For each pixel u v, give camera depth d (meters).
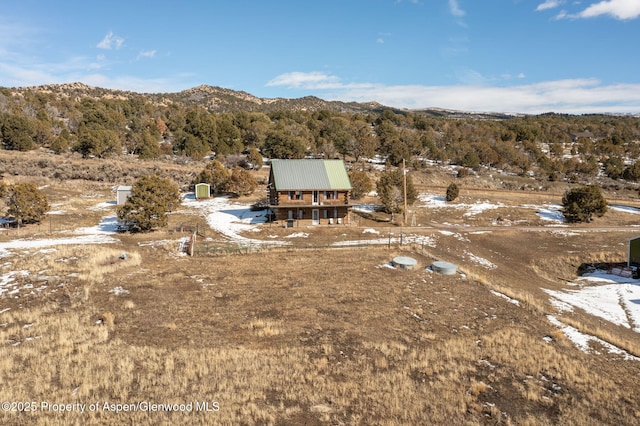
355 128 129.75
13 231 43.38
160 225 45.88
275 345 19.34
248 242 42.50
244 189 66.00
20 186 45.94
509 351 19.66
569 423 14.20
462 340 20.70
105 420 13.22
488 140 139.50
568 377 17.45
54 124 121.69
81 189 67.62
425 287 29.03
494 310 25.48
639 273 37.03
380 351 19.19
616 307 30.20
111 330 20.27
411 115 199.25
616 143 149.00
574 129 185.12
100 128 119.44
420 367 17.78
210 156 107.56
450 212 59.62
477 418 14.37
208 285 27.92
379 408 14.56
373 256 36.81
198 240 42.25
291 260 35.03
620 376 18.12
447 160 110.25
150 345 18.83
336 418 13.88
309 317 22.88
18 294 24.77
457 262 37.81
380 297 26.47
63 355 17.33
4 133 92.94
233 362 17.34
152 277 29.23
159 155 101.94
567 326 23.77
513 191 76.81
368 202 64.56
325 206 50.25
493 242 45.94
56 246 36.38
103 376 15.71
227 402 14.43
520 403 15.48
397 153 97.31
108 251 34.78
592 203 53.81
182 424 13.11
